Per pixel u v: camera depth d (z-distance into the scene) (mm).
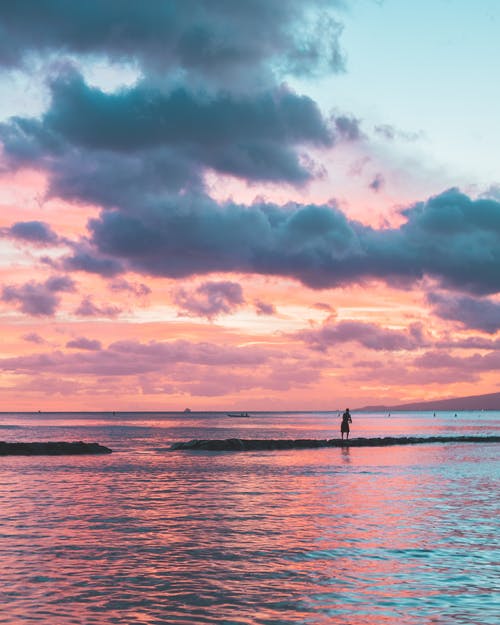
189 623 11305
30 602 12461
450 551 17047
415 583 13961
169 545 17672
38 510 24203
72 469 43781
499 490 30875
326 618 11625
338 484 33719
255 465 46719
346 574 14672
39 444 63312
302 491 30359
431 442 82188
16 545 17625
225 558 16172
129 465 47062
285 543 18000
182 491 30516
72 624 11195
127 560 15914
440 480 35688
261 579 14211
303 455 58156
